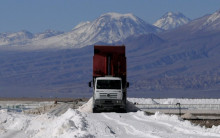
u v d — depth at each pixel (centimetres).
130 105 11225
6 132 7631
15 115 9344
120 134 6294
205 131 6391
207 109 14638
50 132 6475
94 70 10575
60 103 16950
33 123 8088
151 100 18512
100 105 10106
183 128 6681
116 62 10556
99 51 10594
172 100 19238
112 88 10138
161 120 7950
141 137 5875
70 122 6278
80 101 19462
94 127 6706
